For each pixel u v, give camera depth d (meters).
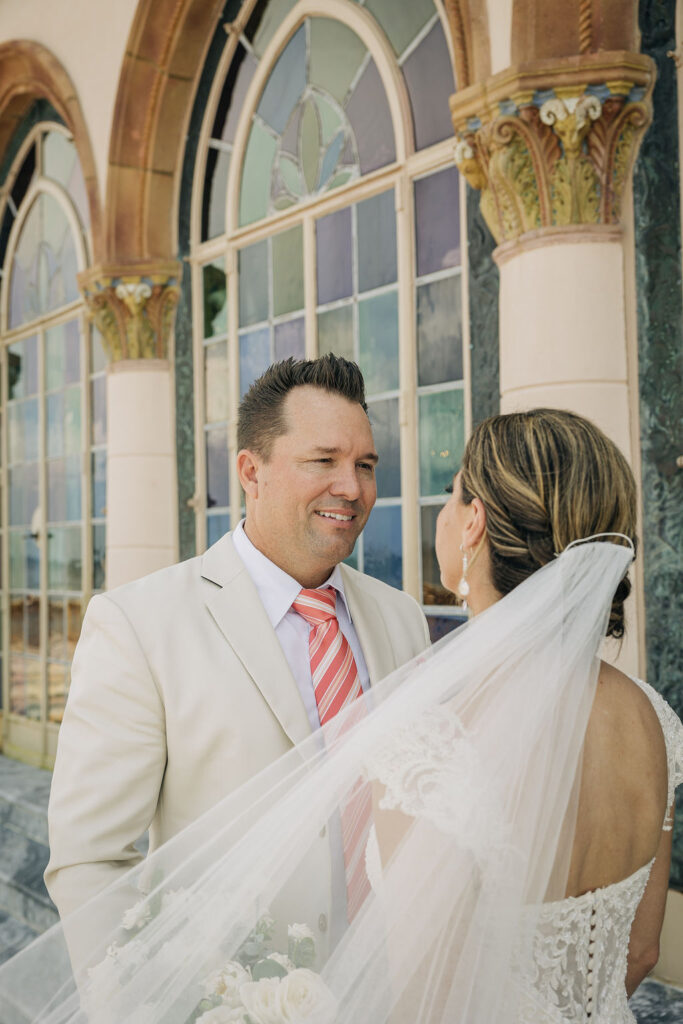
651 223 2.88
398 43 3.85
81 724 1.59
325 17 4.21
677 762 1.29
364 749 1.14
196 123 4.97
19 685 6.64
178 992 1.24
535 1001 1.06
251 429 1.75
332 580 1.86
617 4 2.85
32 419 6.52
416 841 1.04
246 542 1.83
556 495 1.21
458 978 1.02
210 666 1.64
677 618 2.84
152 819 1.65
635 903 1.19
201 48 4.88
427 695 1.16
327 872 1.29
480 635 1.19
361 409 1.75
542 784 1.07
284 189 4.48
